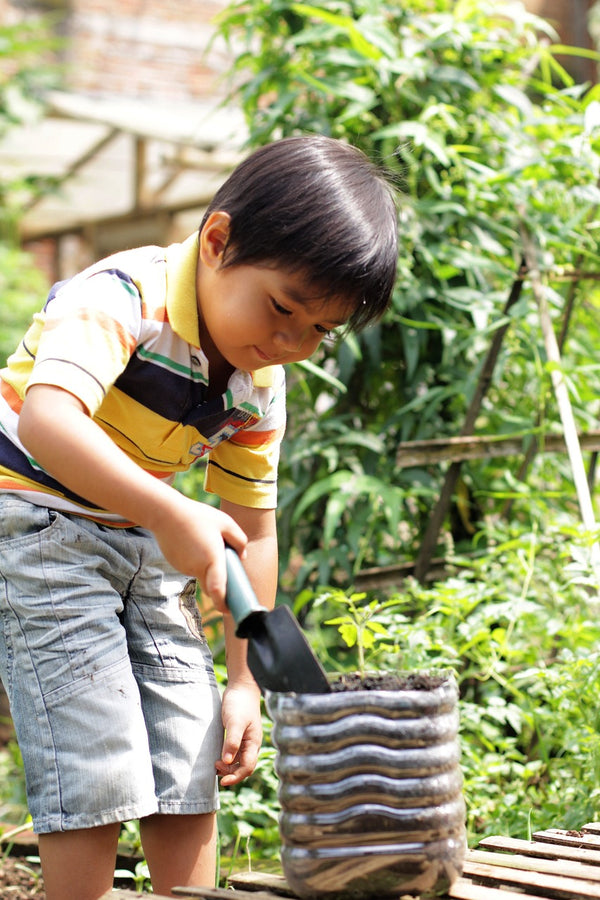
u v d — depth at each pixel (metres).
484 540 2.46
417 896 1.08
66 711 1.29
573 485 2.56
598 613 2.10
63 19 6.43
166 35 6.58
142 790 1.28
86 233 6.62
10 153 6.29
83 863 1.27
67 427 1.12
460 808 1.07
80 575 1.34
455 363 2.52
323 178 1.22
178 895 1.18
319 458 2.46
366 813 1.02
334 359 2.50
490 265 2.36
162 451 1.40
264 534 1.55
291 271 1.19
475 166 2.26
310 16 2.52
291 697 1.04
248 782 2.05
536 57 2.63
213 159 5.98
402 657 1.81
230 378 1.38
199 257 1.32
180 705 1.42
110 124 5.77
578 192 2.24
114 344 1.23
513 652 1.91
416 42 2.48
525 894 1.17
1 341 4.89
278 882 1.23
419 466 2.45
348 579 2.35
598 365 2.30
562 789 1.85
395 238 1.26
